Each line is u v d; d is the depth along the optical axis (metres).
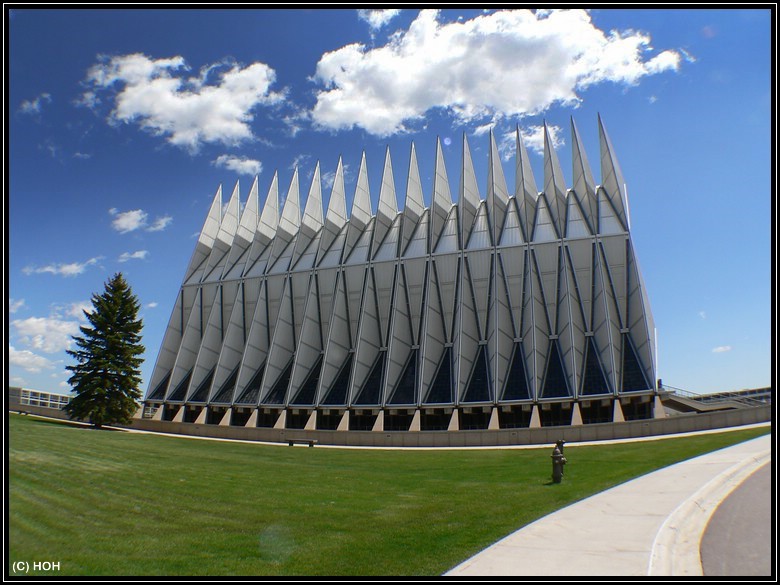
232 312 56.44
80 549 8.92
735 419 29.02
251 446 31.72
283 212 61.25
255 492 14.64
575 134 52.38
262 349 54.66
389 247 54.59
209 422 50.91
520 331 47.41
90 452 21.86
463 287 48.62
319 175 62.16
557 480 15.42
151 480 16.11
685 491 11.90
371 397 46.78
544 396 42.16
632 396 39.62
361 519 11.20
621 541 8.26
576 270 47.28
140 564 8.17
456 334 45.81
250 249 60.72
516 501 12.59
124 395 41.44
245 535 9.93
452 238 52.59
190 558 8.48
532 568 7.18
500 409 42.81
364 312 50.31
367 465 21.95
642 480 13.99
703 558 7.39
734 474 13.48
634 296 44.50
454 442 32.78
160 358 58.16
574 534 8.80
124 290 43.25
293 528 10.44
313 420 45.84
